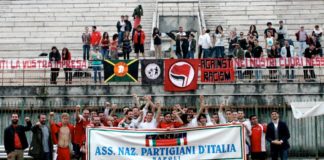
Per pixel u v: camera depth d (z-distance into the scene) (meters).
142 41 35.84
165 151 24.09
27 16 42.62
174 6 44.66
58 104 31.31
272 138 25.05
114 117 26.36
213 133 24.12
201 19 41.62
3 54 39.53
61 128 25.06
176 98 31.08
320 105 27.27
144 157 24.06
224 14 43.09
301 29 36.97
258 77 32.41
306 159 29.30
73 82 33.03
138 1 44.44
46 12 42.97
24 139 24.92
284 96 31.17
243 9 43.34
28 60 33.12
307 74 32.88
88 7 43.50
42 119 24.89
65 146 24.95
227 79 31.61
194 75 31.33
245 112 31.09
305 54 34.25
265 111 31.09
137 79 31.56
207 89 31.44
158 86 31.38
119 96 31.20
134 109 25.12
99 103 31.22
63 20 42.25
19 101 31.25
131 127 25.09
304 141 30.28
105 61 31.62
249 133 25.19
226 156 24.06
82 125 25.86
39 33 41.16
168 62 31.38
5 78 34.41
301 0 43.72
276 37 36.62
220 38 35.19
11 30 41.44
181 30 35.53
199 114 25.19
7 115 31.12
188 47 34.91
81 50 39.56
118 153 24.06
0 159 28.11
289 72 33.00
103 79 32.50
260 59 32.38
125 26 37.78
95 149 24.11
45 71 33.84
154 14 42.50
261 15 42.72
